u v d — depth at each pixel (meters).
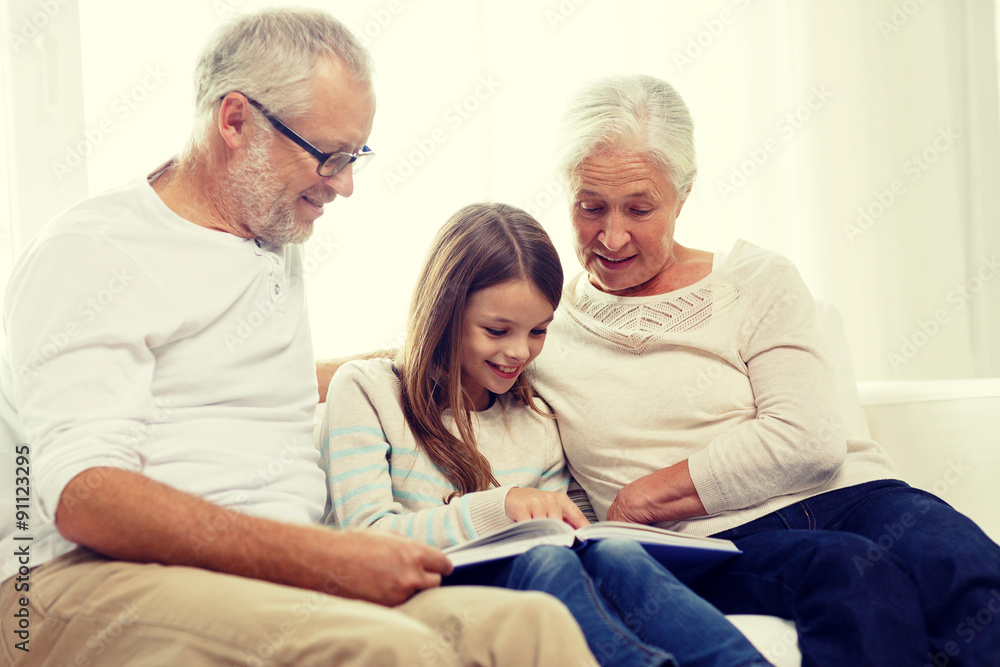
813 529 1.25
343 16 2.04
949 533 1.10
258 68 1.16
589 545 1.05
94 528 0.91
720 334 1.39
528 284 1.29
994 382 1.68
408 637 0.73
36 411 0.98
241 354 1.18
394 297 2.05
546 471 1.44
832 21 2.61
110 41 1.80
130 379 1.05
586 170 1.36
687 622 0.90
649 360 1.41
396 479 1.32
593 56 2.32
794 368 1.34
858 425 1.63
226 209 1.23
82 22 1.79
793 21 2.57
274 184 1.20
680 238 2.45
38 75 1.74
